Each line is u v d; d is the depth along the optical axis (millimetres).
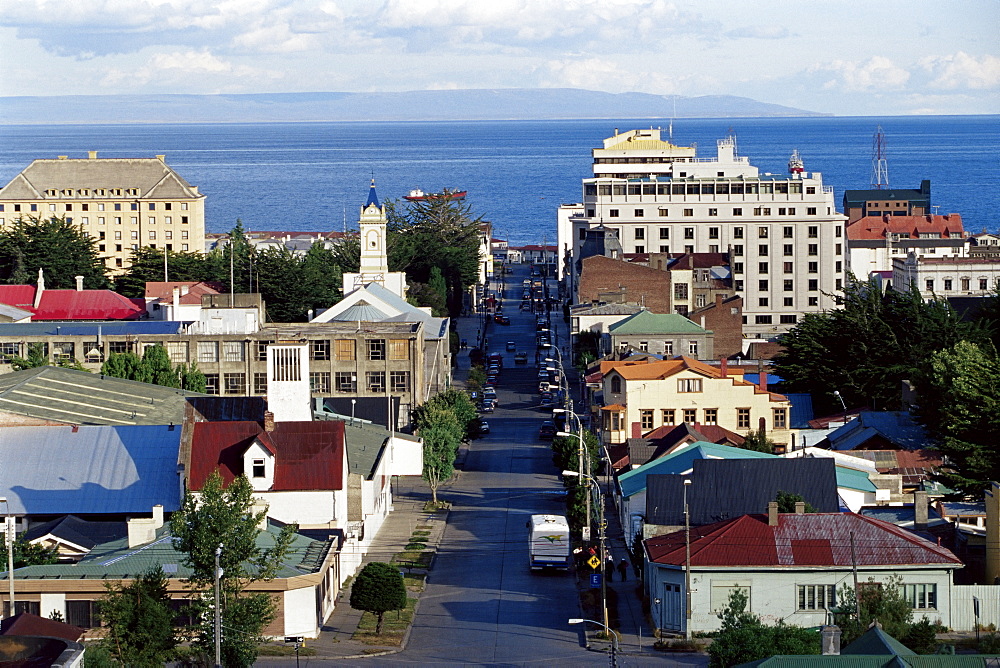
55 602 108438
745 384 186875
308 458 133500
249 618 100312
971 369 154375
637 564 129750
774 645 94250
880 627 93125
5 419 151250
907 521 133500
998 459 140750
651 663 106062
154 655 97875
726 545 116312
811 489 132125
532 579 135125
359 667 105812
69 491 139875
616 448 177625
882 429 165250
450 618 121250
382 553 145750
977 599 114312
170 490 140125
